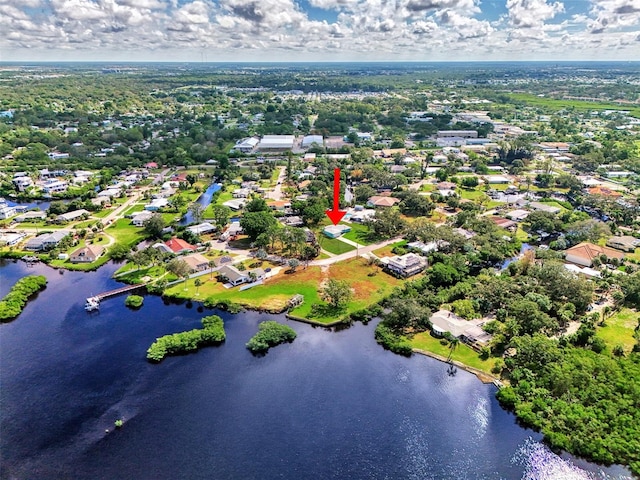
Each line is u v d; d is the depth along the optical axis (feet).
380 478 280.92
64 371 370.32
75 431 311.88
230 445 301.63
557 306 444.55
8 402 336.08
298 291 497.05
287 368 379.14
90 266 556.10
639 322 414.00
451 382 362.94
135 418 323.37
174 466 285.84
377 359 392.06
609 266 550.36
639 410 308.60
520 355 367.25
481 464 291.17
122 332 425.28
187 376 367.25
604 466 287.69
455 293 472.03
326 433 313.12
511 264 527.81
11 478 277.03
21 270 552.82
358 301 478.59
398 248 602.44
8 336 415.85
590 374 338.54
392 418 327.26
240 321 446.19
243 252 598.75
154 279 523.29
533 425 318.04
